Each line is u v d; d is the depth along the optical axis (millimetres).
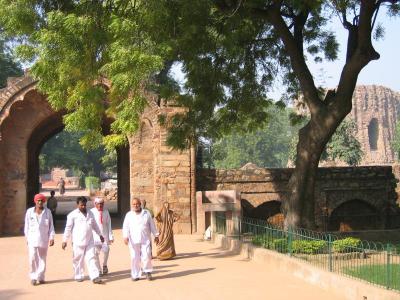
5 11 11219
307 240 12516
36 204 10680
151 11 10969
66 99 12422
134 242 10922
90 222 10875
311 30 17453
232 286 10164
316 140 14562
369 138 79688
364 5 13266
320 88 17844
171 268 12297
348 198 23406
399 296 7832
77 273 10859
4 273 11984
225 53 16062
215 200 19266
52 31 10805
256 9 14500
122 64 10320
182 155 20234
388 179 23859
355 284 8883
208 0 12727
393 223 23875
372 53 13828
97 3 11406
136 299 9242
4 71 32781
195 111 16031
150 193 20500
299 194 14711
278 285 10195
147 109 20188
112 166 73250
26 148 20516
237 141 79500
